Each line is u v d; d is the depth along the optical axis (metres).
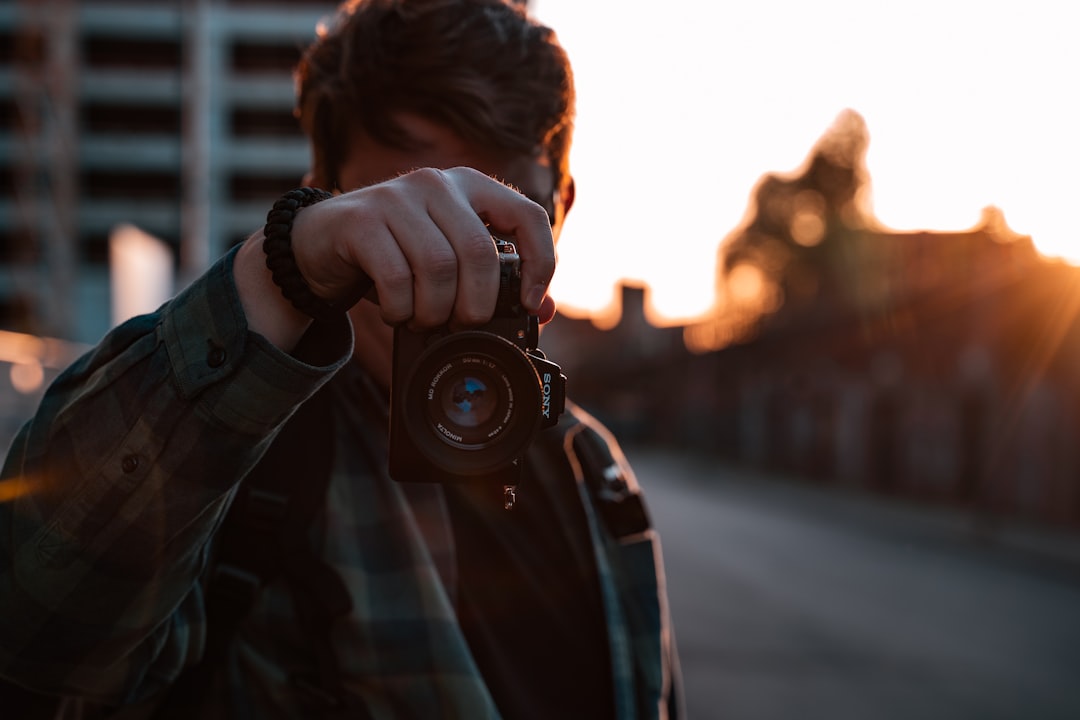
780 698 6.02
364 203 0.74
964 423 22.62
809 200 40.03
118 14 47.94
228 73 48.66
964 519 20.39
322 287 0.74
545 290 0.82
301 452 1.02
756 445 38.62
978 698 6.42
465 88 1.05
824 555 14.66
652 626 1.25
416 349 0.79
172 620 0.89
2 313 43.66
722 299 44.56
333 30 1.18
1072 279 17.89
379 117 1.08
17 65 45.66
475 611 1.10
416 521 1.07
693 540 15.94
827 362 30.77
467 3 1.09
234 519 0.97
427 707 0.98
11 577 0.75
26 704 0.86
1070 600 11.48
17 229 44.75
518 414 0.80
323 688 0.95
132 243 16.52
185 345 0.74
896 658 7.51
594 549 1.20
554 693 1.12
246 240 0.77
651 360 61.09
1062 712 6.20
